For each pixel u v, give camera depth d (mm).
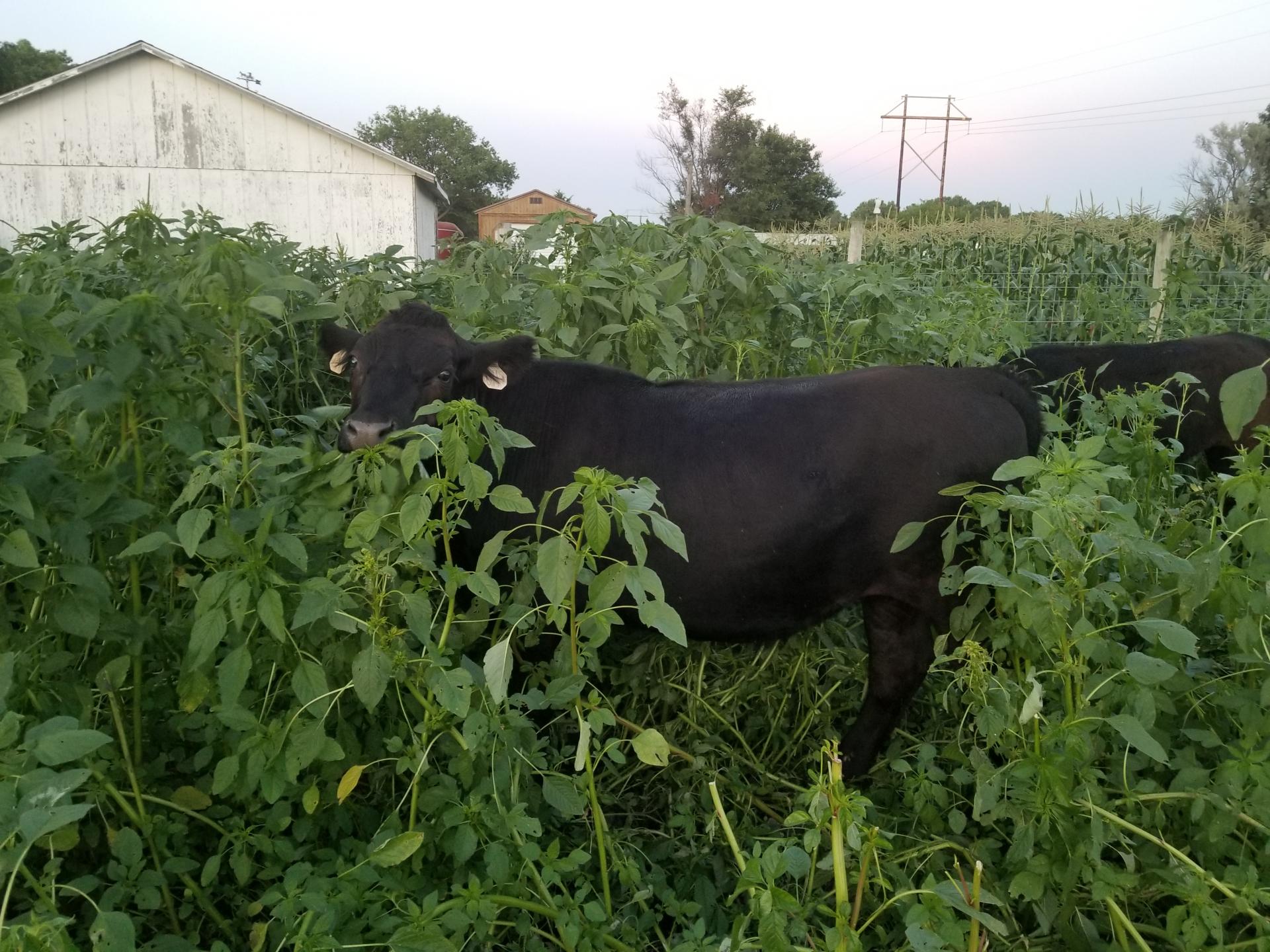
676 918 2764
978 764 2773
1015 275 11281
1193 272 9008
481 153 83312
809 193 50594
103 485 2553
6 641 2566
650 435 3887
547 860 2451
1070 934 2592
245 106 21344
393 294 5406
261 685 2717
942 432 3801
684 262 4996
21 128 20578
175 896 2730
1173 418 6496
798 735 4148
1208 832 2543
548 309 4723
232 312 2865
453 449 2551
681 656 4277
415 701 2801
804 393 3924
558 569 2426
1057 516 2617
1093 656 2551
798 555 3814
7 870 1695
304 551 2447
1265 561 2736
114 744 2812
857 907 2162
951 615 3471
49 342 2398
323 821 2793
